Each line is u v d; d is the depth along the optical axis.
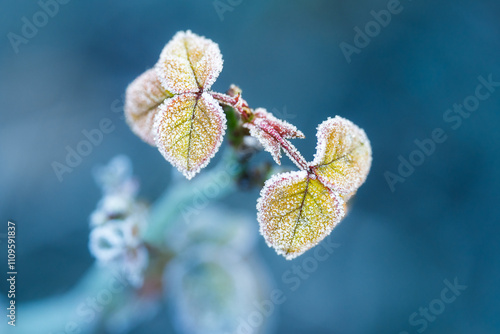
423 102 0.59
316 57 0.60
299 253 0.24
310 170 0.24
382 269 0.58
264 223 0.24
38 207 0.56
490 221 0.57
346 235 0.59
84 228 0.56
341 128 0.25
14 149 0.57
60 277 0.54
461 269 0.57
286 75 0.60
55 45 0.58
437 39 0.59
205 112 0.24
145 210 0.33
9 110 0.57
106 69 0.59
